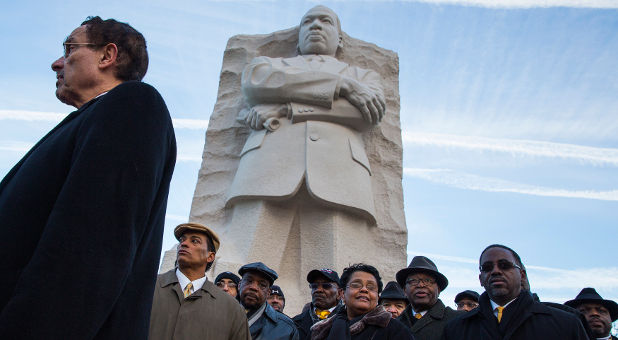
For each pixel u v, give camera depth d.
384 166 8.02
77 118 1.58
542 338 3.28
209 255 3.71
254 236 6.74
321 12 8.36
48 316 1.19
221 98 8.42
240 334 3.22
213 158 7.93
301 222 7.06
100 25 1.93
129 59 1.94
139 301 1.48
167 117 1.61
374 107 7.31
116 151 1.40
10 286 1.34
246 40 8.75
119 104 1.49
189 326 3.08
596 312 4.83
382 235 7.47
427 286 4.45
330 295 4.75
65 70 1.91
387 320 3.35
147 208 1.42
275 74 7.36
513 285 3.53
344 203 6.83
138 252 1.49
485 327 3.46
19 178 1.50
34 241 1.40
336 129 7.28
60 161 1.48
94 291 1.25
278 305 5.40
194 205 7.61
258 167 7.06
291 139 7.16
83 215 1.30
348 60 8.61
